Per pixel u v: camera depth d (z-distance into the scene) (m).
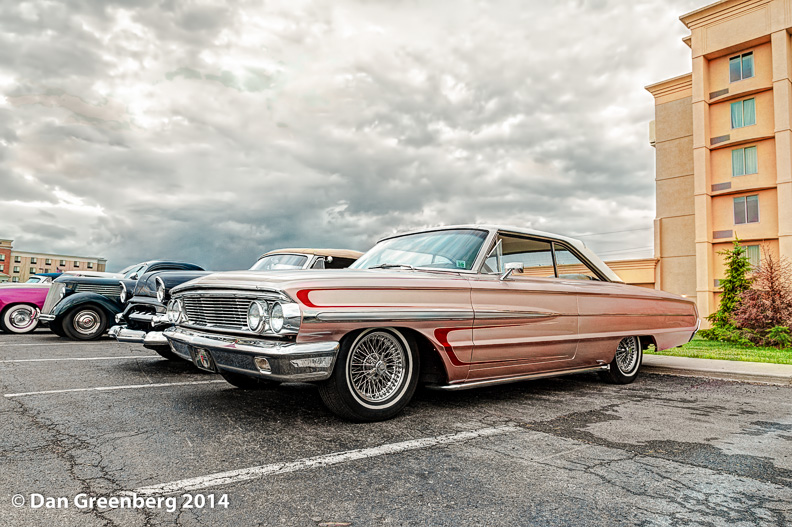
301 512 2.13
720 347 11.88
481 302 4.06
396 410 3.64
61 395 4.38
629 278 27.70
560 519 2.10
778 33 22.31
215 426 3.42
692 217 26.22
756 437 3.42
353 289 3.39
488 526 2.03
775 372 6.18
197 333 3.83
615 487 2.46
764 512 2.21
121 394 4.43
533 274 4.83
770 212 22.75
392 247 4.84
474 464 2.76
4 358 6.74
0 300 10.81
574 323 4.77
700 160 24.38
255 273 3.58
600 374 5.71
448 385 3.91
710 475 2.66
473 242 4.44
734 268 14.44
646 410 4.21
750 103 23.55
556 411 4.10
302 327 3.13
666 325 5.90
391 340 3.65
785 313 12.24
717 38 24.11
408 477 2.55
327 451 2.93
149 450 2.91
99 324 9.35
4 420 3.53
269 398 4.29
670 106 27.39
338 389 3.34
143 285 6.34
